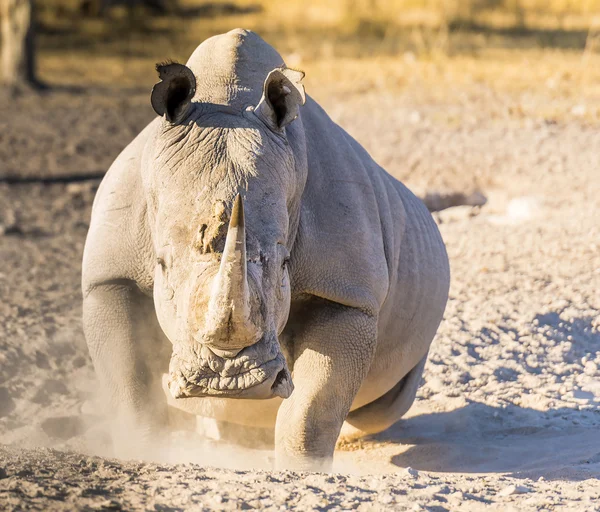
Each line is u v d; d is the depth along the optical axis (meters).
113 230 18.12
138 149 18.61
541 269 32.72
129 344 18.36
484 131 52.22
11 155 57.16
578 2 101.75
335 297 17.78
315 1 112.88
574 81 63.84
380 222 19.55
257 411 19.17
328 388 17.77
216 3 115.88
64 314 31.70
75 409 24.56
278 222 15.01
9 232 42.38
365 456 21.66
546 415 23.00
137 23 104.88
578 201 40.22
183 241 14.73
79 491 13.88
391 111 58.44
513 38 86.31
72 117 67.69
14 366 27.27
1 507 13.06
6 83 77.56
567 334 27.88
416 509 13.95
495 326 28.16
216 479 14.99
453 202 43.16
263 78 17.25
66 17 106.38
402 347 21.30
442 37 83.88
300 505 13.81
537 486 16.06
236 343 13.84
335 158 18.73
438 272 22.23
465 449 21.09
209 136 15.66
